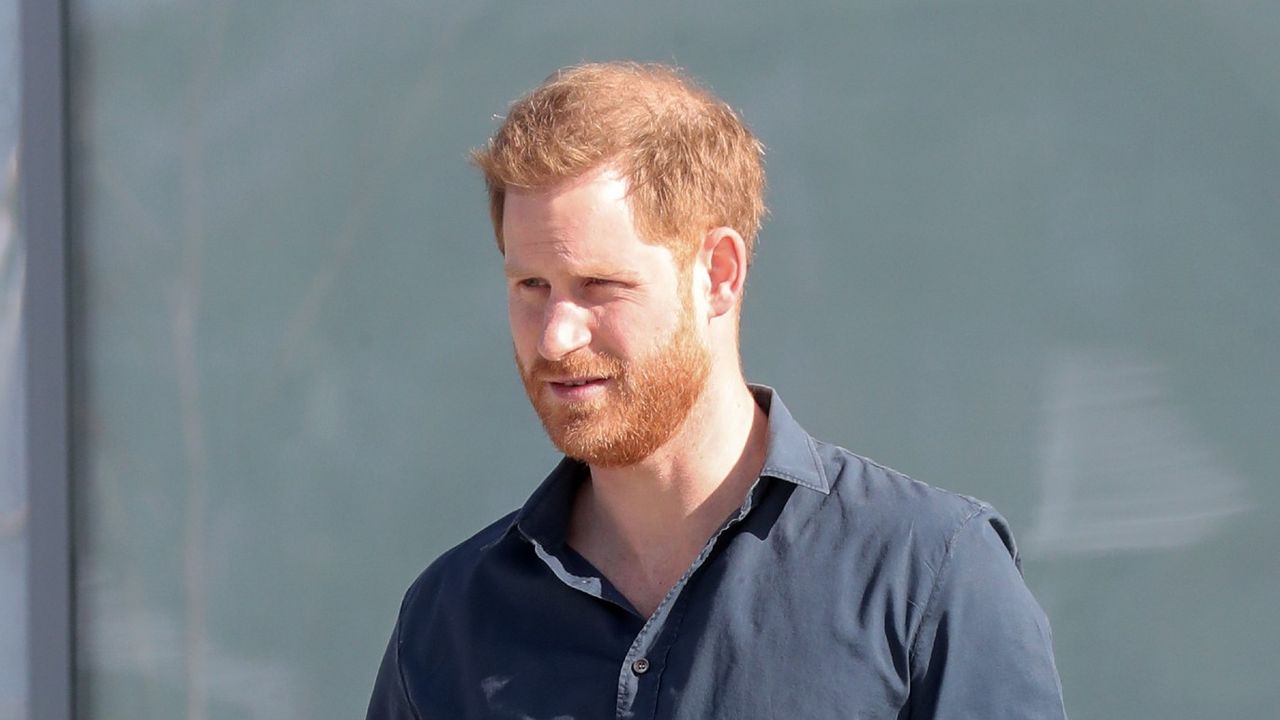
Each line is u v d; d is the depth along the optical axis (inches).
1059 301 334.6
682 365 222.7
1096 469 332.2
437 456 387.9
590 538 243.4
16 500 432.1
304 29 401.4
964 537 221.0
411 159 390.6
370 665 392.8
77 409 425.7
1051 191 335.6
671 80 239.3
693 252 224.4
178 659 413.1
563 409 220.8
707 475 233.1
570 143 216.2
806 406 352.8
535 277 221.0
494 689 235.0
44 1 424.2
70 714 422.3
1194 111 325.4
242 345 407.5
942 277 343.3
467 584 248.5
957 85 342.0
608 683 226.1
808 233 353.1
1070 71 333.7
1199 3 324.8
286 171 402.9
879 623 215.5
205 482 411.2
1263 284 320.8
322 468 398.3
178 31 414.9
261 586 404.5
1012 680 212.7
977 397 340.2
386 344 392.8
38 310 425.7
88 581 423.8
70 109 425.7
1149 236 328.5
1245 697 321.7
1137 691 329.1
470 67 384.5
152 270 418.3
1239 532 322.3
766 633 218.2
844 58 350.6
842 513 226.2
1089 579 332.2
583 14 373.1
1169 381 327.0
